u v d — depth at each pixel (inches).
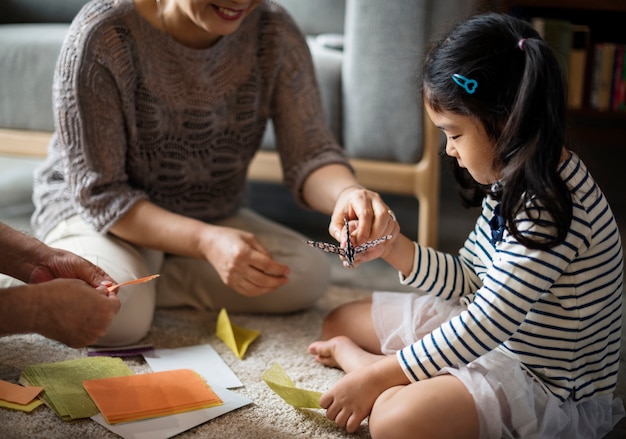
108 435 43.1
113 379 47.8
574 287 42.8
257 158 75.4
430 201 72.4
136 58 55.4
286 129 62.5
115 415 44.2
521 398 42.4
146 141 58.5
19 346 53.0
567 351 43.9
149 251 60.1
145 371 51.3
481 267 48.0
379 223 48.9
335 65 72.1
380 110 70.7
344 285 68.8
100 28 53.9
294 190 62.3
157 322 59.7
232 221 65.6
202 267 61.8
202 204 63.7
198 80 57.2
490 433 41.7
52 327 42.3
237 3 51.3
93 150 55.9
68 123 55.6
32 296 41.5
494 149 42.1
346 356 51.1
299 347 56.4
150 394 46.7
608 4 98.6
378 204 50.3
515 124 40.2
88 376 48.4
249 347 56.0
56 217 59.6
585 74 107.5
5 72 74.9
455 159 47.8
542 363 44.3
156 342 56.1
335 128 73.2
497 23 42.1
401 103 70.1
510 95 40.7
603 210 42.9
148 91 56.4
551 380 44.4
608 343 45.7
